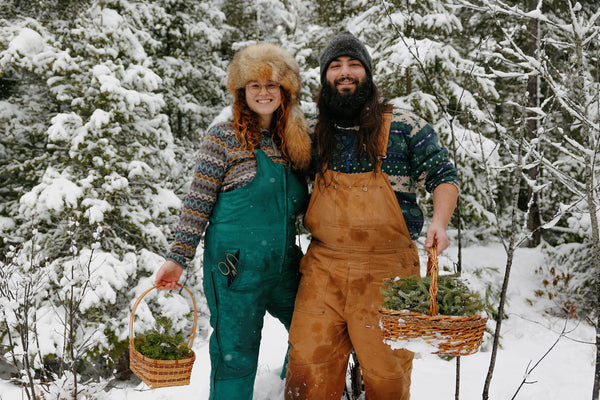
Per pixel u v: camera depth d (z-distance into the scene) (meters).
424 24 5.12
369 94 2.16
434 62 5.11
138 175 4.80
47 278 3.48
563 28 2.23
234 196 2.19
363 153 2.12
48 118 6.09
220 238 2.22
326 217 2.12
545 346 4.12
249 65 2.17
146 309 4.49
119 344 4.27
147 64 5.39
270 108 2.21
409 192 2.17
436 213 1.98
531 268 6.21
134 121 5.30
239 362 2.24
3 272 2.83
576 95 2.57
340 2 7.49
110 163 4.75
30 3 6.29
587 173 2.01
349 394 2.79
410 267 2.14
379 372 2.07
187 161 6.91
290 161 2.27
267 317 4.57
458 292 1.70
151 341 2.08
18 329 2.95
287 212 2.26
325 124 2.19
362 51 2.15
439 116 5.55
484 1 2.43
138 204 5.17
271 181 2.20
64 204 4.52
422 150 2.13
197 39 8.42
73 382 2.51
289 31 9.62
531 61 2.16
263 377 3.09
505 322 4.78
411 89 5.74
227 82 2.29
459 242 2.17
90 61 5.21
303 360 2.13
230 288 2.23
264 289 2.28
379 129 2.11
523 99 2.15
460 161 5.39
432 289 1.62
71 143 4.77
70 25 6.00
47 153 5.46
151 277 4.80
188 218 2.22
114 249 4.86
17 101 6.39
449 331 1.56
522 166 2.24
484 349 4.03
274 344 3.95
